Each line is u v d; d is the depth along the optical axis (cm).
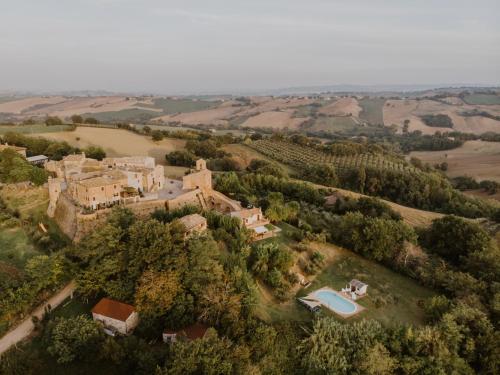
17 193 9269
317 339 5425
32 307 5691
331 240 8900
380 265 8212
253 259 7119
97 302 5869
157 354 4653
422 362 5391
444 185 16288
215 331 4941
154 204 8619
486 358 5600
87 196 7862
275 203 9612
